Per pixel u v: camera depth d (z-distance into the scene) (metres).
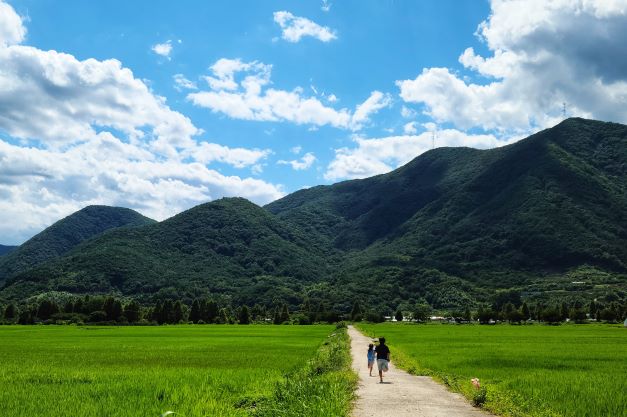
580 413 19.12
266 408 18.58
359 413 19.16
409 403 21.64
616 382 26.72
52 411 18.70
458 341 71.56
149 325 156.00
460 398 23.22
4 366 36.12
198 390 23.42
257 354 47.97
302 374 26.62
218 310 183.12
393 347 57.22
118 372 31.58
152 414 18.19
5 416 17.89
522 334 93.50
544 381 26.97
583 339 76.19
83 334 90.12
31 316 157.12
